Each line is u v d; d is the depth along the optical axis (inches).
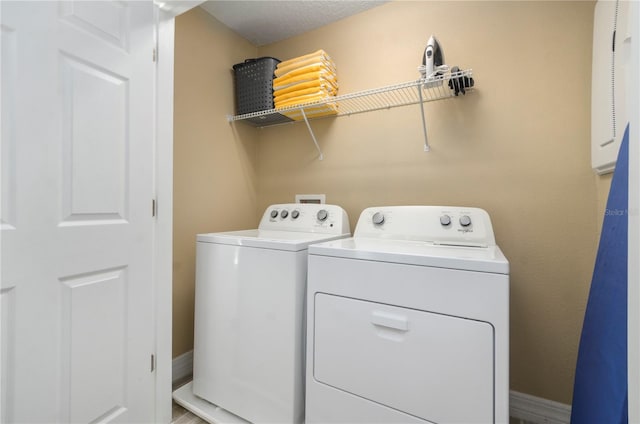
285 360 48.8
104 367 44.7
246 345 52.9
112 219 46.0
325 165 79.7
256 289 52.2
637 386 22.7
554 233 55.0
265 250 51.5
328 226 67.5
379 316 41.4
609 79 44.1
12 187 35.1
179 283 67.7
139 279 50.0
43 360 37.7
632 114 23.5
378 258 41.9
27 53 36.1
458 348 36.8
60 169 39.4
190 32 70.1
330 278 45.6
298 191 83.6
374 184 72.7
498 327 34.9
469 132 62.3
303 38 83.5
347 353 43.7
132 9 48.9
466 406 36.2
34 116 36.9
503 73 59.2
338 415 44.1
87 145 42.4
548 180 55.4
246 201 86.0
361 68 74.5
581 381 41.7
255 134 89.4
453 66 61.5
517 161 57.9
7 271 34.6
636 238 22.9
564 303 54.2
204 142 73.5
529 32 57.1
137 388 49.5
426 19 67.0
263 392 50.9
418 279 39.2
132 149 48.9
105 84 44.9
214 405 57.4
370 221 62.3
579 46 53.2
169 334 55.9
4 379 34.5
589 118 52.4
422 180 67.0
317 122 81.1
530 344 56.9
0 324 34.2
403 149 69.4
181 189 68.1
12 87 35.0
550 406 54.9
